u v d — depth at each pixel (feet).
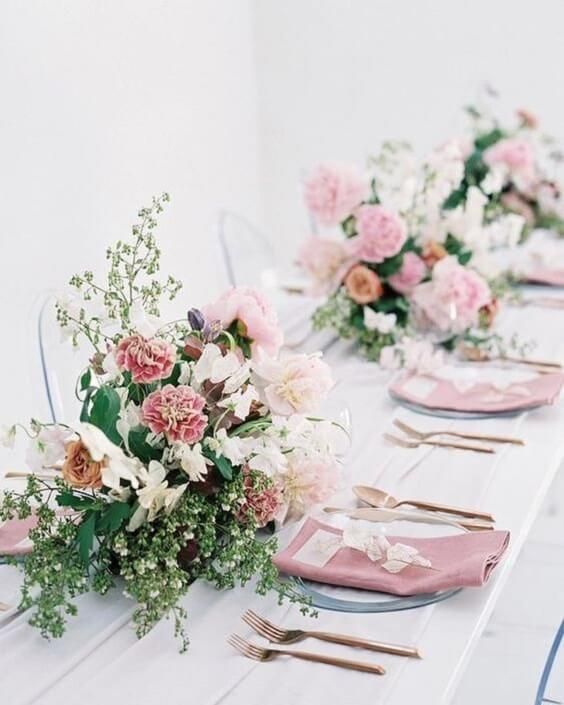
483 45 13.80
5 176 7.52
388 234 7.94
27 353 7.35
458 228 8.43
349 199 8.15
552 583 8.46
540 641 7.74
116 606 4.75
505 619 8.04
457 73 13.93
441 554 4.97
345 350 8.45
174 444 4.66
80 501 4.76
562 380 7.31
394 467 6.22
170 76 9.79
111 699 4.09
